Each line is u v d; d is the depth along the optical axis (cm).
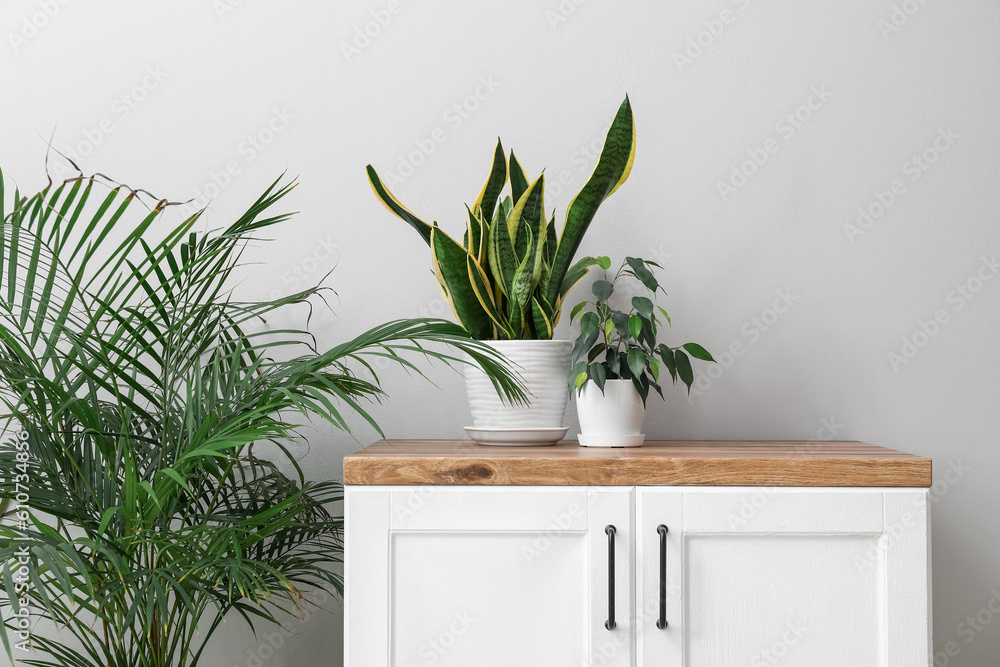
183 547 116
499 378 124
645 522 112
